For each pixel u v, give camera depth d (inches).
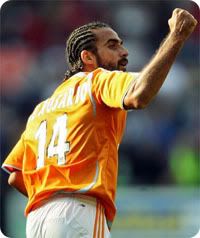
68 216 600.7
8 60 2121.1
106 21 2185.0
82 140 610.9
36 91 2027.6
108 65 669.3
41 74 2070.6
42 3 2209.6
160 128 1866.4
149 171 1813.5
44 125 645.3
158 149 1845.5
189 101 1934.1
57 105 642.2
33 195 639.1
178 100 1932.8
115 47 675.4
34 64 2126.0
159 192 1454.2
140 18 2169.0
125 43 2132.1
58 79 2066.9
